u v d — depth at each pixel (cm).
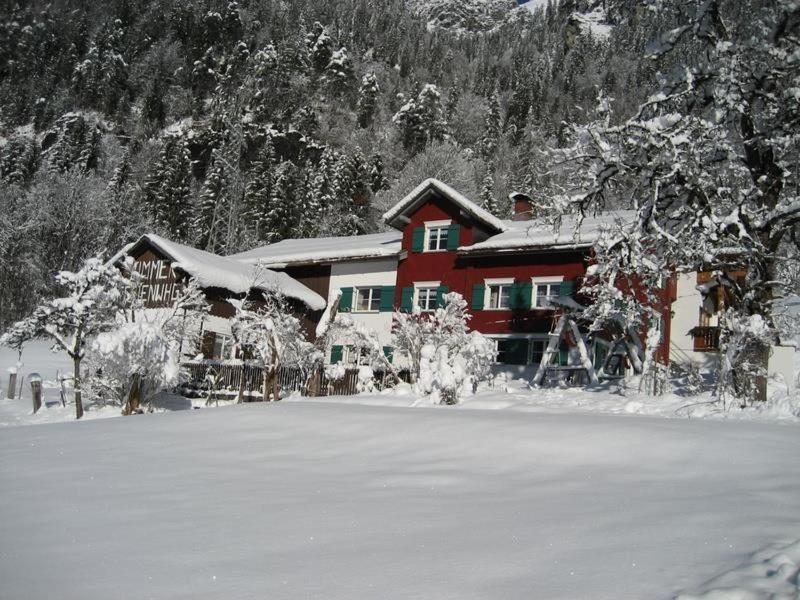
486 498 745
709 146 1912
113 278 2367
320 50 14062
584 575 496
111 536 653
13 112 13175
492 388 2445
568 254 3247
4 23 14650
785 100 1886
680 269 2019
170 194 7962
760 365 1767
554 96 13512
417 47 17025
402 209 3697
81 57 14512
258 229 7488
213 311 3297
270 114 11769
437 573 519
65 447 1166
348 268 3884
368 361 3488
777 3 1902
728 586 441
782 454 874
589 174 1977
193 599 486
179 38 15175
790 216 1909
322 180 8306
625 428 1040
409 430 1133
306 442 1117
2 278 5262
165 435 1246
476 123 11494
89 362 2467
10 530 688
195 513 724
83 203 5681
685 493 719
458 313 2691
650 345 2178
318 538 622
